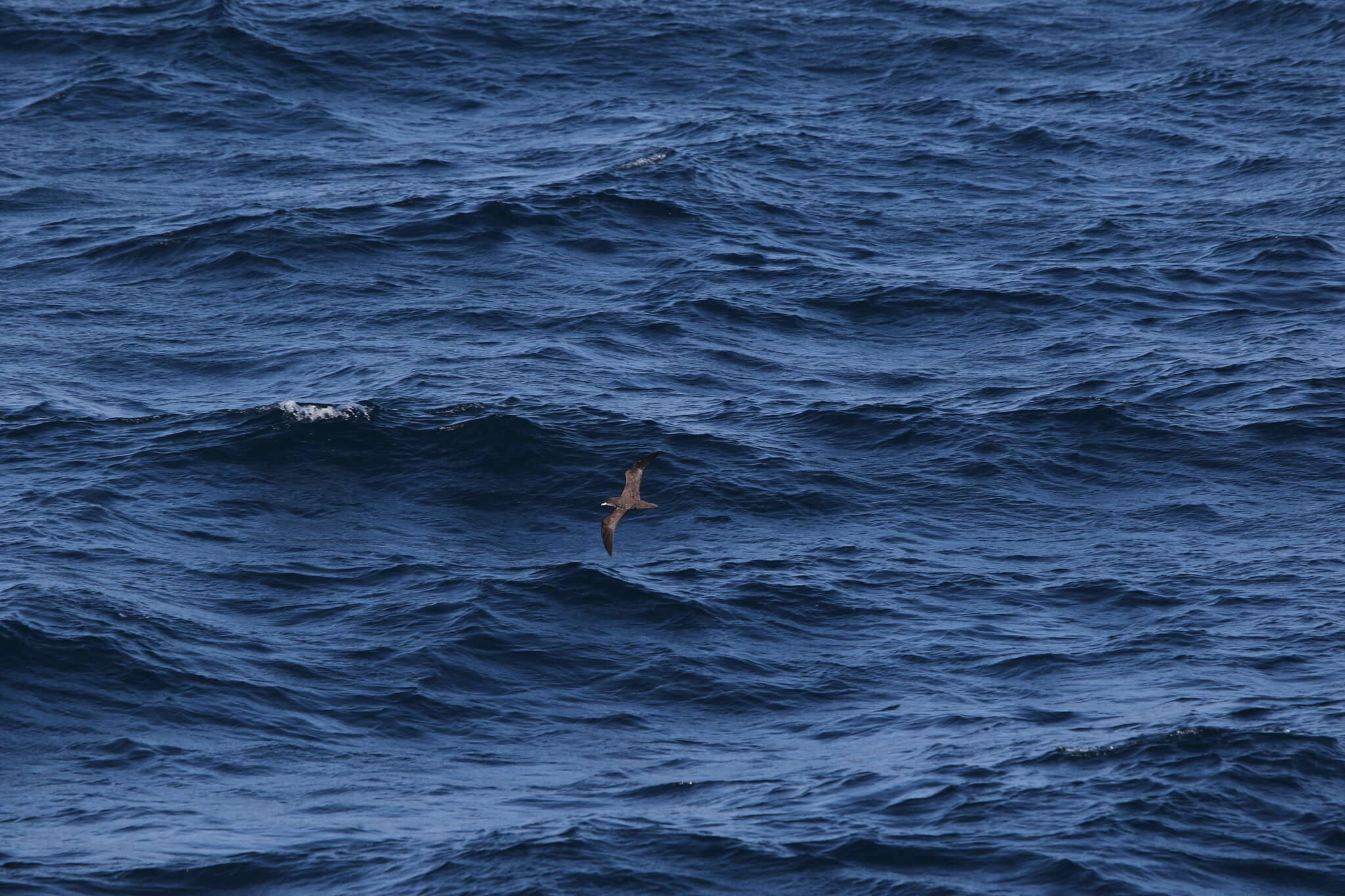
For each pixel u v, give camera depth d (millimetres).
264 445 135750
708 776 93625
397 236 188500
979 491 132750
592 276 181500
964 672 105938
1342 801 88000
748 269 183250
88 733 95938
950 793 89500
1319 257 185625
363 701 101062
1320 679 103125
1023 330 168125
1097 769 91500
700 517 127250
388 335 163375
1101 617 113188
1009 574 119625
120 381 152500
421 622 110000
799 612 113312
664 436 139250
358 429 138375
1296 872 82062
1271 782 89438
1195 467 136125
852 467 136875
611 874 81750
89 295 174000
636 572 117938
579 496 130125
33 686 99312
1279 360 156875
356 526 125125
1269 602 114062
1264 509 129625
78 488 127812
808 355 161875
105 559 117188
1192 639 108812
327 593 114375
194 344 161375
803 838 85062
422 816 88875
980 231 199750
